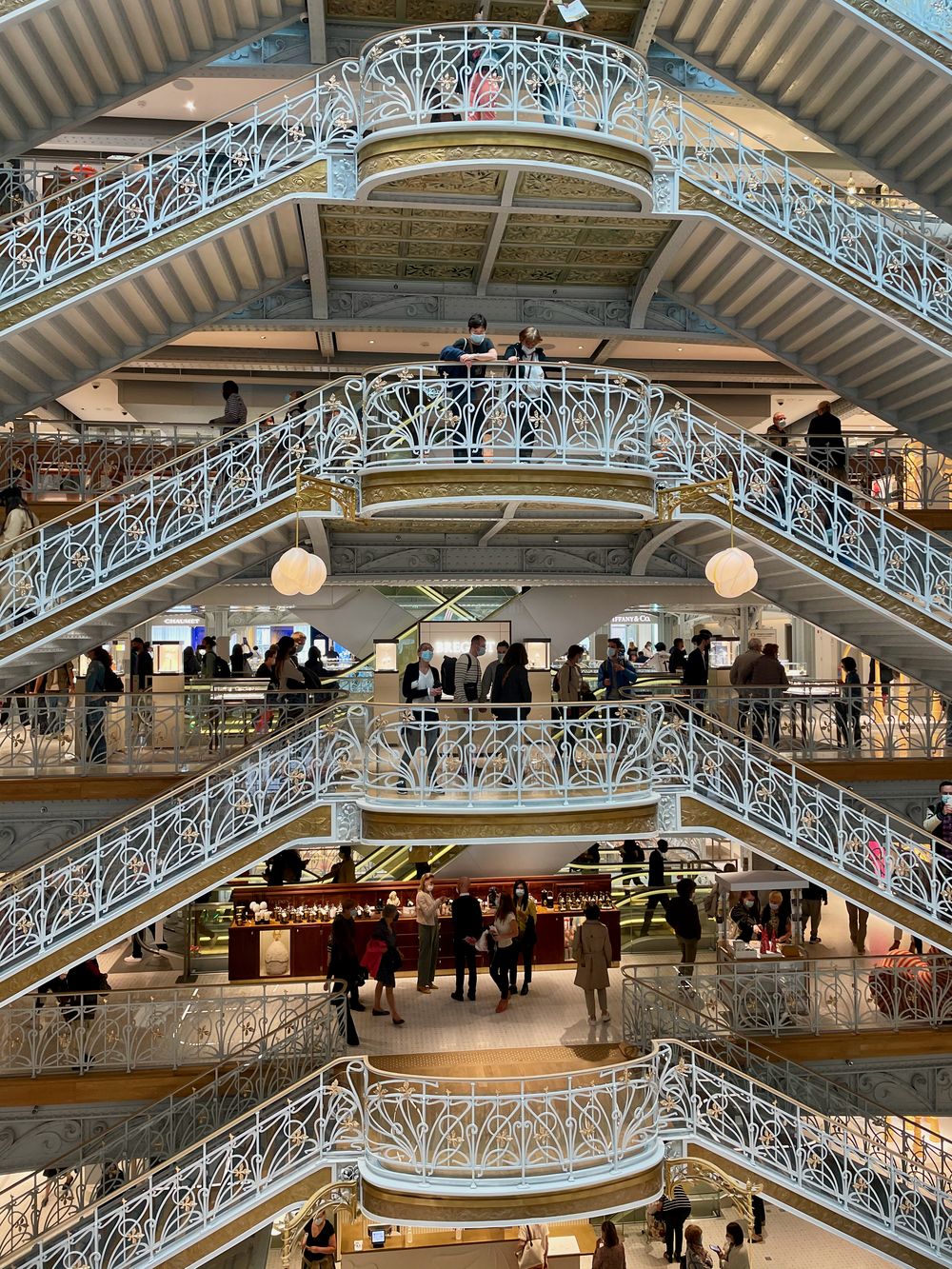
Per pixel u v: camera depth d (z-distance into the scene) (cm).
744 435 1327
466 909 1484
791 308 1438
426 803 1159
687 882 1455
